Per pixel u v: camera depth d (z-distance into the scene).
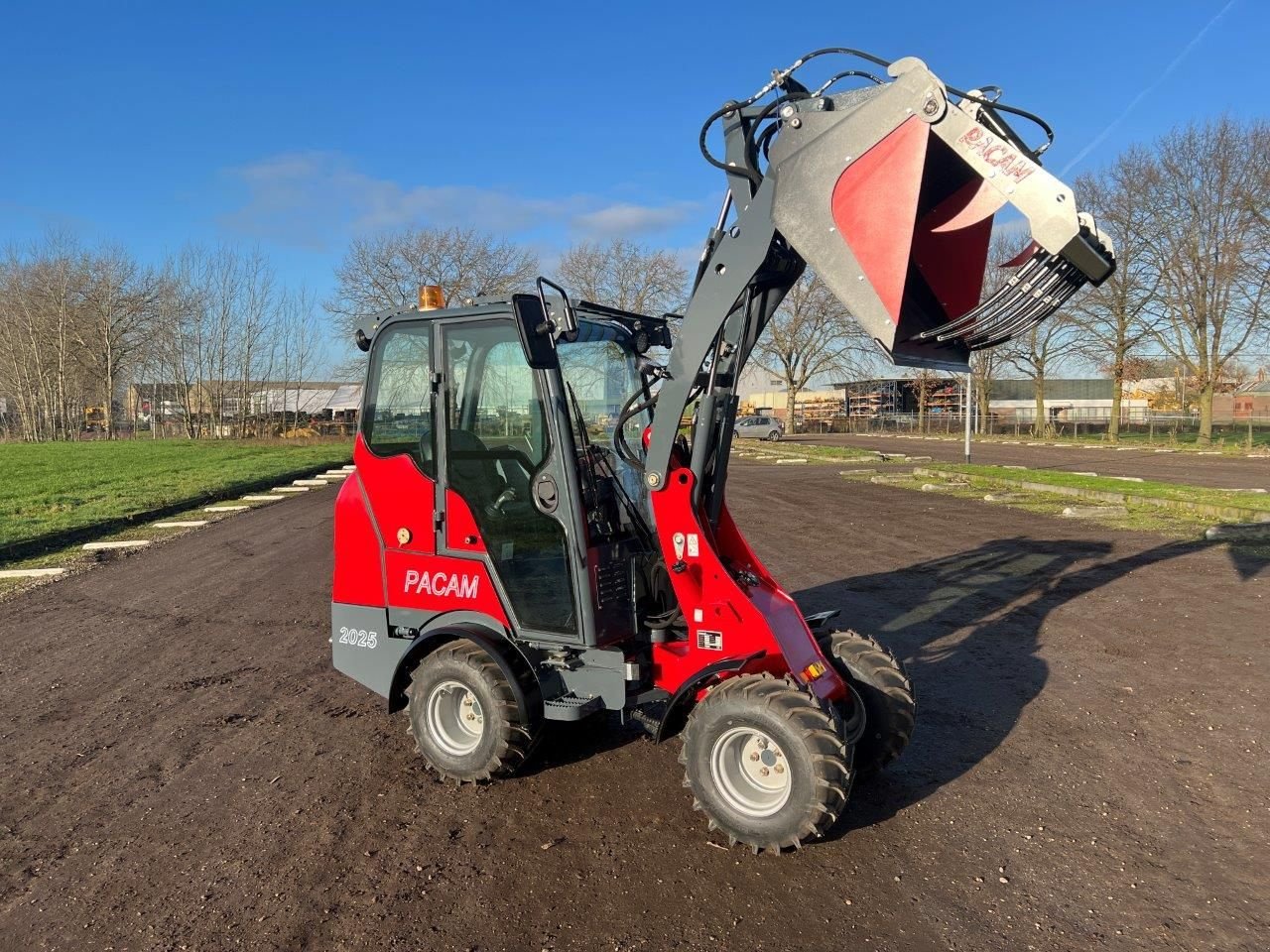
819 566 10.12
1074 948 3.12
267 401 45.97
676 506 4.21
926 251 3.98
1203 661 6.30
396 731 5.38
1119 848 3.81
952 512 14.34
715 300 4.07
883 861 3.73
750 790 3.85
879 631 7.36
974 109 3.54
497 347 4.44
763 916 3.34
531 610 4.49
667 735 4.21
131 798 4.48
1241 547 10.30
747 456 31.11
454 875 3.68
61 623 8.23
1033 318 3.65
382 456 4.89
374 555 5.00
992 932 3.22
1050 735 5.07
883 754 4.37
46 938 3.29
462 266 42.91
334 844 3.97
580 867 3.73
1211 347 32.38
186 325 43.34
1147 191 32.69
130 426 56.59
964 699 5.69
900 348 3.74
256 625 8.10
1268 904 3.37
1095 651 6.63
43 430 51.62
